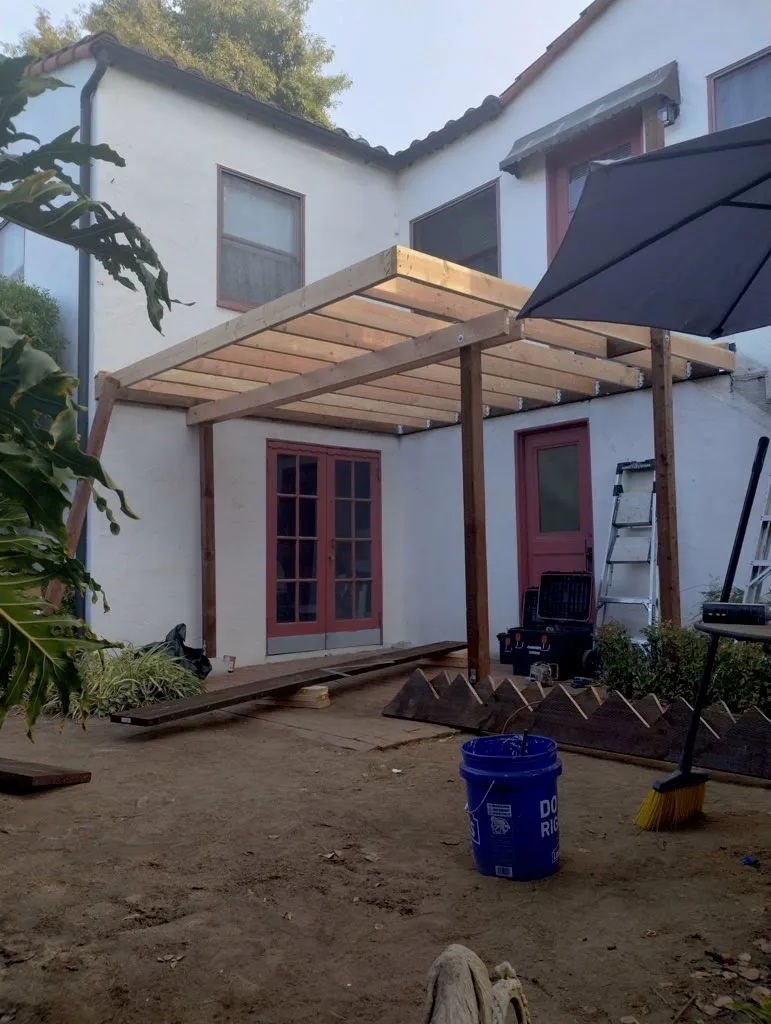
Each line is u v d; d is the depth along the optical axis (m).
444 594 9.54
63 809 3.99
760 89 7.20
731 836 3.47
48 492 1.63
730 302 3.84
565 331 6.30
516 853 3.06
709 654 3.66
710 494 7.16
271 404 7.46
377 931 2.69
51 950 2.58
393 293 5.29
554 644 7.26
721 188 2.99
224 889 3.04
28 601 1.87
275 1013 2.22
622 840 3.47
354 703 6.51
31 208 1.82
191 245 8.34
